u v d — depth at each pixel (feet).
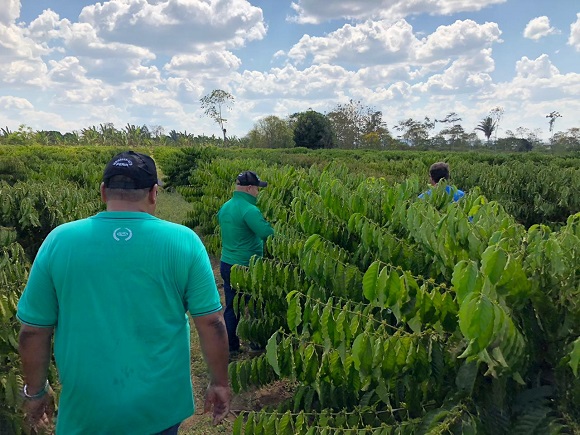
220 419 7.75
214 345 7.38
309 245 11.37
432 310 8.25
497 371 7.25
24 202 20.53
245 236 17.72
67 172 43.65
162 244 6.97
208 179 45.03
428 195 12.56
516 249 8.50
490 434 7.76
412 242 11.27
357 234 12.16
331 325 8.95
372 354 8.06
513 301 7.35
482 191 36.35
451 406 8.02
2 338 10.37
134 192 7.23
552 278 7.79
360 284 11.12
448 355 8.33
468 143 252.42
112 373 6.68
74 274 6.72
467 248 8.93
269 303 13.29
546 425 7.38
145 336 6.81
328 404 10.53
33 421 7.66
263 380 11.62
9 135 223.92
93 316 6.68
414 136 264.72
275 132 252.42
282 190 18.93
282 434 9.22
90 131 254.88
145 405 6.74
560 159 81.92
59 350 6.84
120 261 6.76
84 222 7.05
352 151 132.87
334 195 13.03
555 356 7.79
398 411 9.87
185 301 7.30
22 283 11.85
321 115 223.30
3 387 10.44
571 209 31.09
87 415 6.73
